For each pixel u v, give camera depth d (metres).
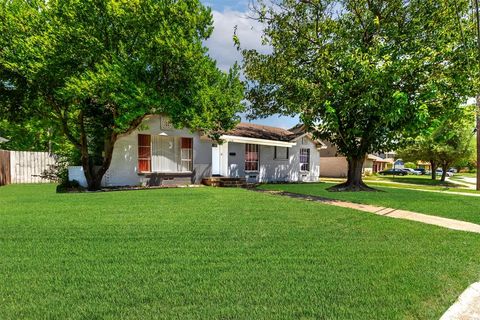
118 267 3.68
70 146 16.00
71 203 8.05
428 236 5.46
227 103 13.30
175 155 15.09
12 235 4.92
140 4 10.44
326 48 12.65
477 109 12.05
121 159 13.38
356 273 3.63
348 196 11.17
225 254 4.20
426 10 12.25
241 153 18.67
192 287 3.17
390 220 6.80
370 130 13.09
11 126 18.31
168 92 11.50
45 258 3.94
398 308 2.82
